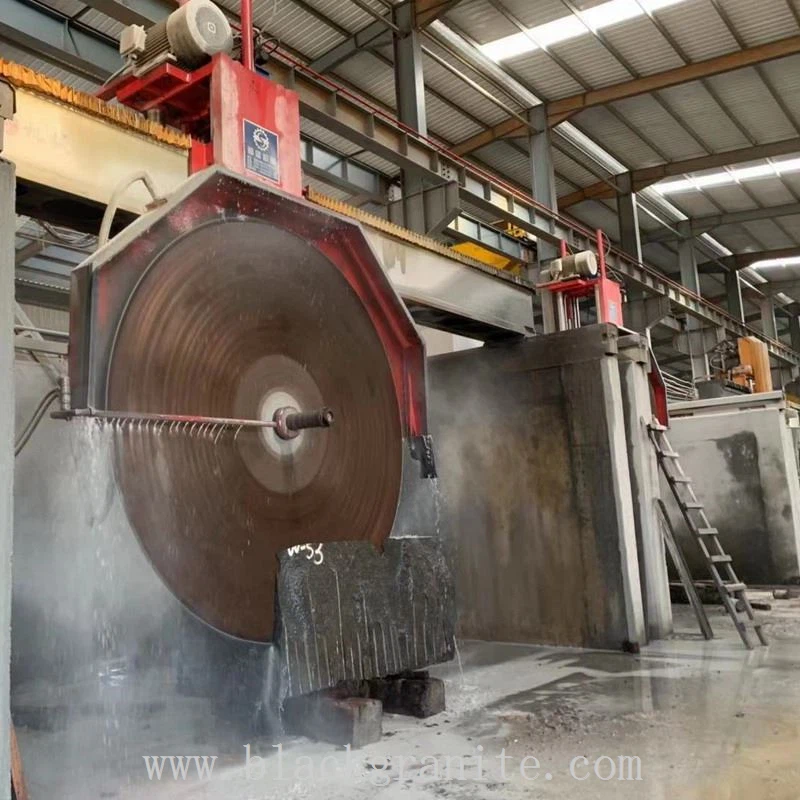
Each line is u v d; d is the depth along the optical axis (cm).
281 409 291
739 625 489
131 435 238
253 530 276
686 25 981
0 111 207
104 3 569
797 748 291
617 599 503
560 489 534
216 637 270
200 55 301
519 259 1051
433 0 857
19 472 378
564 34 981
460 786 263
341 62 949
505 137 1191
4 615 189
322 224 312
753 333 1730
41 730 338
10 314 199
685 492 764
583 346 530
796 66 1090
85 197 293
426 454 350
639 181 1406
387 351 356
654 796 250
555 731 325
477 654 507
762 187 1490
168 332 253
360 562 304
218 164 269
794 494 729
